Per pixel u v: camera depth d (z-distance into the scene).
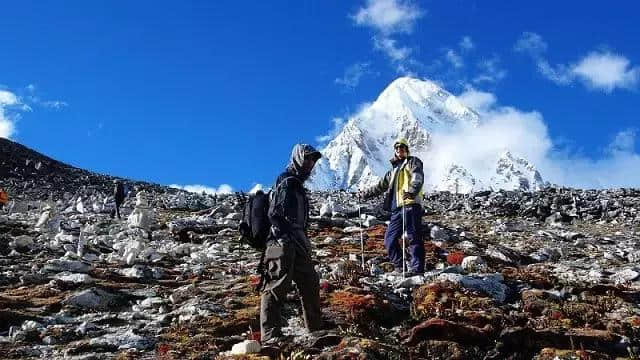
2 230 17.06
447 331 8.66
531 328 8.88
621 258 17.66
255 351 7.73
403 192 12.62
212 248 15.80
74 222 19.75
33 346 8.23
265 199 8.61
